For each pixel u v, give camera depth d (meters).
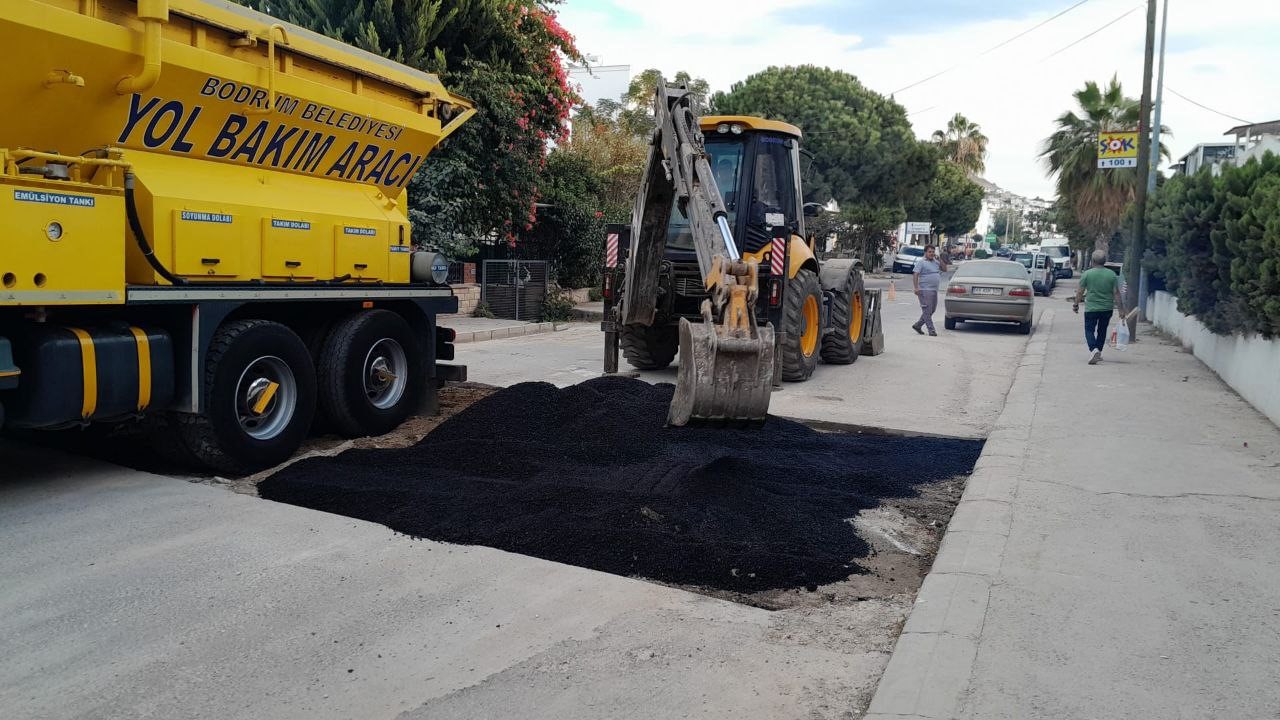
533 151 19.17
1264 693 3.54
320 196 7.71
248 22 6.84
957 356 15.05
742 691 3.67
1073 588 4.57
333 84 7.61
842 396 10.80
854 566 5.13
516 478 6.63
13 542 5.20
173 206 6.30
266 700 3.55
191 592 4.55
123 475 6.64
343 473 6.64
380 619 4.28
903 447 8.16
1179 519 5.72
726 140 11.56
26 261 5.30
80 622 4.20
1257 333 9.62
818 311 12.37
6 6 5.18
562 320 20.56
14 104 5.52
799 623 4.36
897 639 4.18
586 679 3.74
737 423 5.76
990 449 7.58
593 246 24.12
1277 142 23.28
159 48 5.95
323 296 7.45
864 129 47.06
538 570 4.88
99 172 5.96
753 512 5.87
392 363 8.34
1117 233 37.50
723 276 5.81
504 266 19.36
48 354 5.57
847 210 47.28
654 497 5.95
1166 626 4.14
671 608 4.46
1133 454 7.43
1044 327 19.73
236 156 7.00
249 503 6.02
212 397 6.48
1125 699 3.48
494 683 3.70
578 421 7.76
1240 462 7.20
